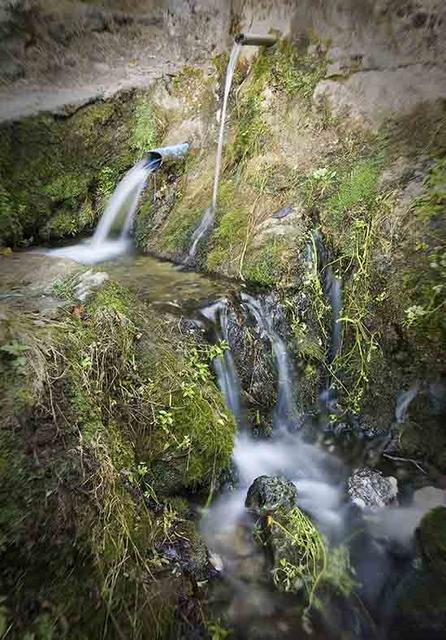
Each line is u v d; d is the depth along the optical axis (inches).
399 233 147.5
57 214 206.4
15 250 185.2
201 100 228.8
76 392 98.4
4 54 214.8
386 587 108.1
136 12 253.3
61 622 76.4
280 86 196.5
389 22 170.2
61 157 205.9
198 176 206.5
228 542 114.9
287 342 155.3
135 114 227.1
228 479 129.5
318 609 103.0
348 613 102.7
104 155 220.2
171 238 192.5
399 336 145.1
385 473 138.9
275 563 107.8
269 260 159.0
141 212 209.6
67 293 127.9
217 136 212.5
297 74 193.6
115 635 81.0
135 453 109.3
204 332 137.9
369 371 149.8
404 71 167.8
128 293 140.6
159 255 191.9
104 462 93.9
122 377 113.5
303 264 156.9
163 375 119.7
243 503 126.2
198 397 122.6
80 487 88.6
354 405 151.9
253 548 113.8
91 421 97.4
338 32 184.5
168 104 232.7
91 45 239.9
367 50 176.7
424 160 154.6
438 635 98.7
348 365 153.4
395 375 147.9
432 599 104.3
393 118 167.2
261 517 117.0
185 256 183.8
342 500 131.0
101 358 108.9
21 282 136.0
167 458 114.7
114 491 93.7
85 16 236.2
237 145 199.3
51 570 79.4
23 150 195.0
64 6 229.5
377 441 148.2
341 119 178.9
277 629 98.9
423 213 145.2
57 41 229.3
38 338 101.2
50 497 83.7
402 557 114.7
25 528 78.7
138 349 121.6
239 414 143.5
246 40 197.5
